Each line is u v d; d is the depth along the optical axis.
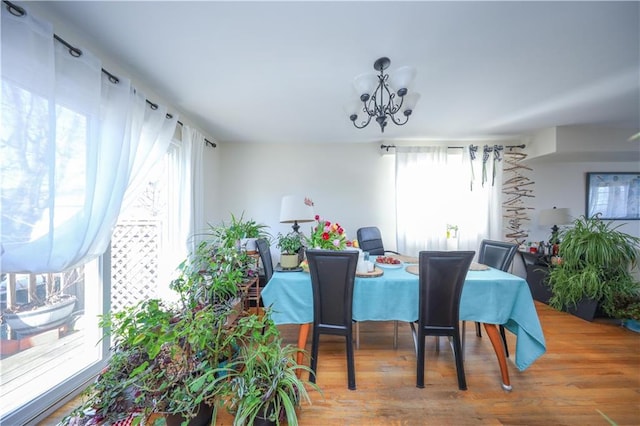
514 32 1.34
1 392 1.22
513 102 2.22
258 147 3.45
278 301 1.64
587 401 1.43
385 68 1.63
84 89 1.25
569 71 1.72
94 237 1.32
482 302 1.59
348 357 1.55
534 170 3.51
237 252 1.89
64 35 1.27
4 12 0.98
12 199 1.00
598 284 2.42
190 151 2.37
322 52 1.50
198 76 1.76
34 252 1.05
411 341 2.13
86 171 1.25
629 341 2.08
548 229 3.51
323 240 1.81
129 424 1.11
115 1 1.12
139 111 1.64
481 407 1.40
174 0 1.12
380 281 1.63
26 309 1.31
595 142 2.88
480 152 3.42
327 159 3.49
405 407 1.40
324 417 1.33
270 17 1.22
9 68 0.99
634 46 1.45
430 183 3.38
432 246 3.38
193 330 1.18
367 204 3.51
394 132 3.05
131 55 1.52
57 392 1.34
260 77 1.78
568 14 1.21
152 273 2.18
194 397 1.11
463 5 1.16
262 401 1.08
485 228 3.39
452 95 2.07
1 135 0.98
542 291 3.04
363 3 1.14
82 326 1.56
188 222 2.35
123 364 1.18
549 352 1.92
